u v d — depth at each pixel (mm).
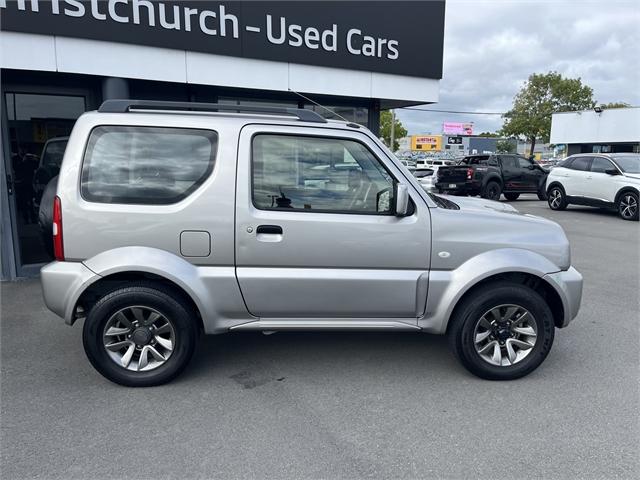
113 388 3779
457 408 3523
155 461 2887
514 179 18359
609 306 5980
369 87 8945
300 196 3766
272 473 2789
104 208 3586
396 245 3789
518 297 3848
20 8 6195
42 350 4496
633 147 32062
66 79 7188
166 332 3789
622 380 3992
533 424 3320
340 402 3600
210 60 7504
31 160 7090
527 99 46875
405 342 4766
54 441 3072
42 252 7219
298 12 8055
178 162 3664
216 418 3359
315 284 3740
